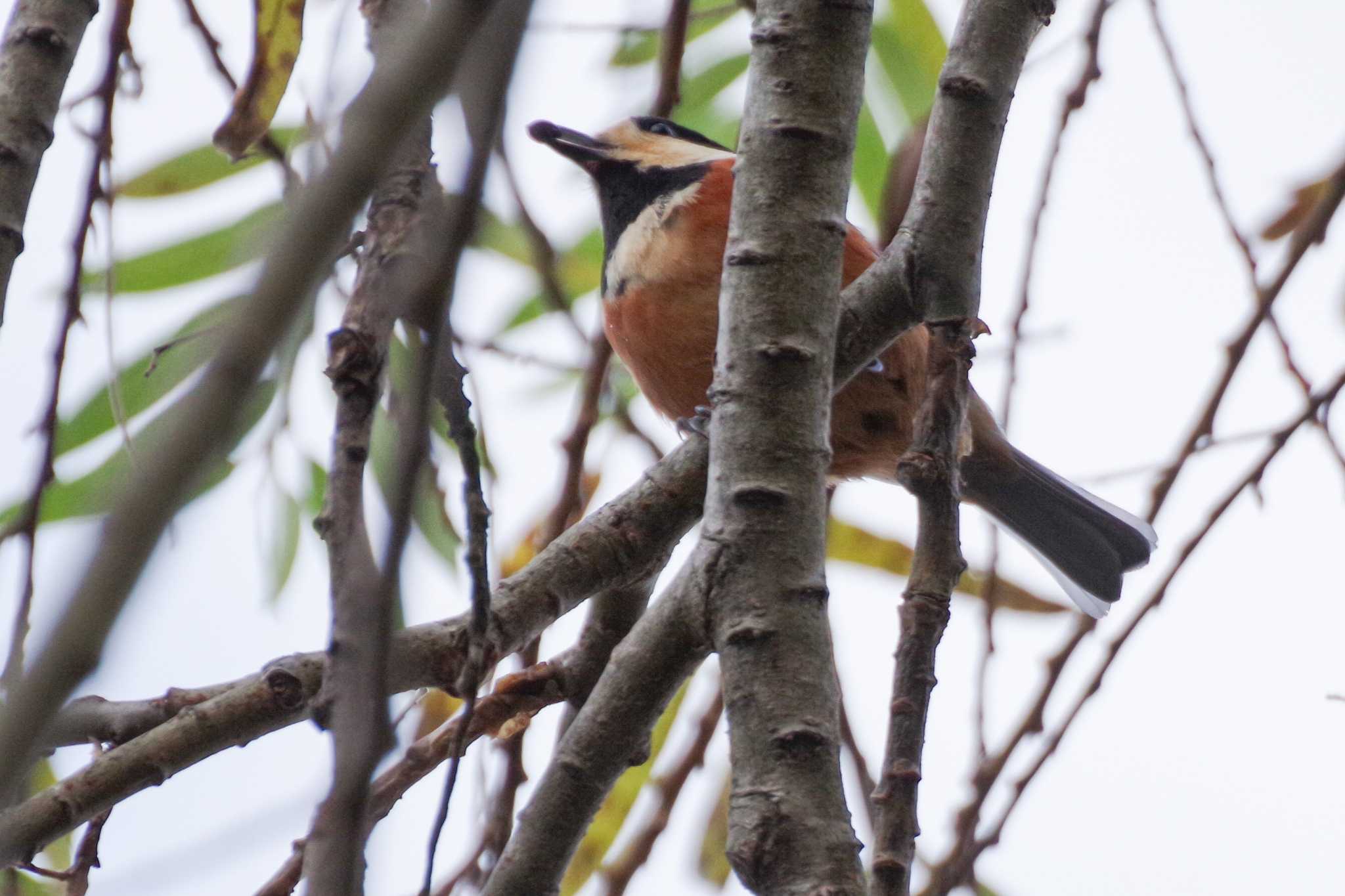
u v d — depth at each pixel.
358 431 4.17
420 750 5.71
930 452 4.38
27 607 5.25
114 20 6.26
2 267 5.22
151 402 7.31
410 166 4.56
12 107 5.43
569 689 5.93
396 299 3.10
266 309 2.37
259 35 6.32
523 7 2.64
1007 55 4.93
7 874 6.56
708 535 4.02
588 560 5.46
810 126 4.26
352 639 3.26
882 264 4.82
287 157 6.51
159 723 5.25
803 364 4.10
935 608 4.11
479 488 4.14
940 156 4.88
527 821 4.97
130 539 2.21
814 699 3.77
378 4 4.54
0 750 2.13
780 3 4.39
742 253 4.20
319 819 3.11
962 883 6.92
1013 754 7.09
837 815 3.62
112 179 6.22
